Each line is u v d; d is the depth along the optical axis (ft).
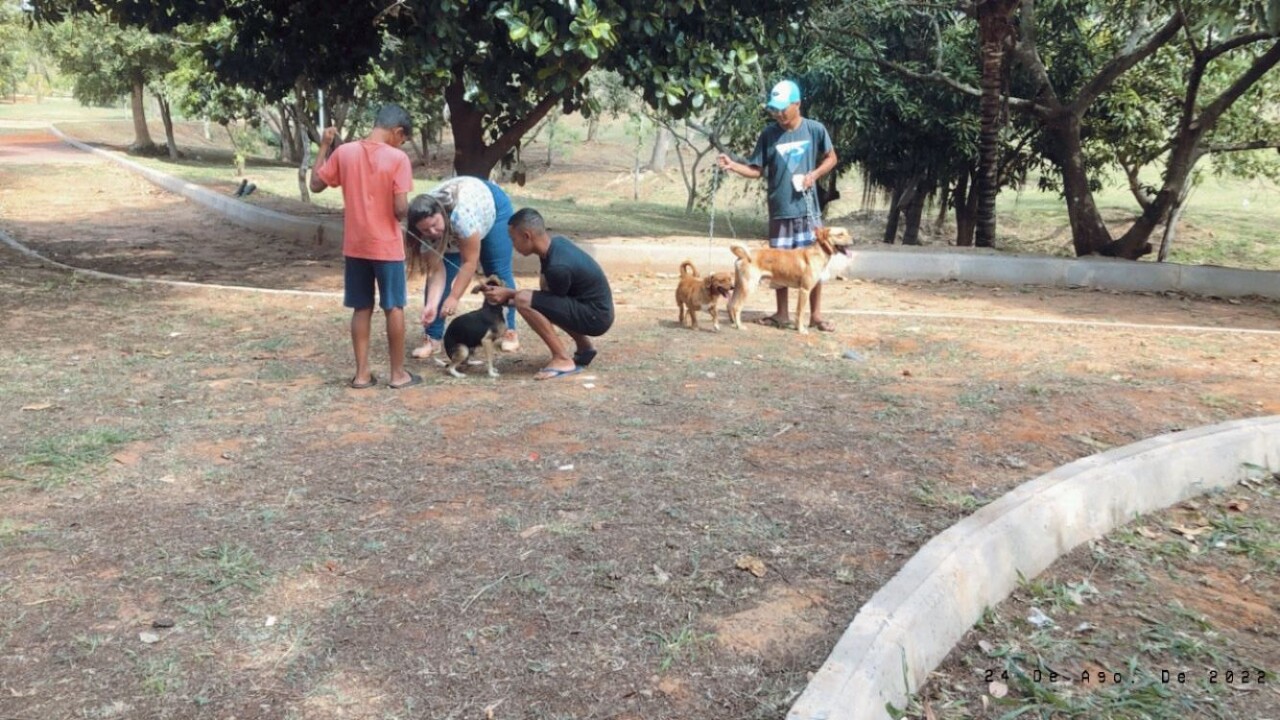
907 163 69.56
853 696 8.67
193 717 8.68
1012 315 30.63
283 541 12.23
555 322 20.66
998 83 47.26
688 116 38.81
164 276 36.60
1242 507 15.17
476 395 19.34
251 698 8.97
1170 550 13.53
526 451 15.76
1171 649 10.75
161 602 10.68
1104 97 60.90
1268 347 25.30
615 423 17.39
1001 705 9.61
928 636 10.21
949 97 62.75
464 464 15.12
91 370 21.04
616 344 24.62
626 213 96.37
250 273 37.99
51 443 15.80
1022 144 67.92
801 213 26.76
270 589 10.98
